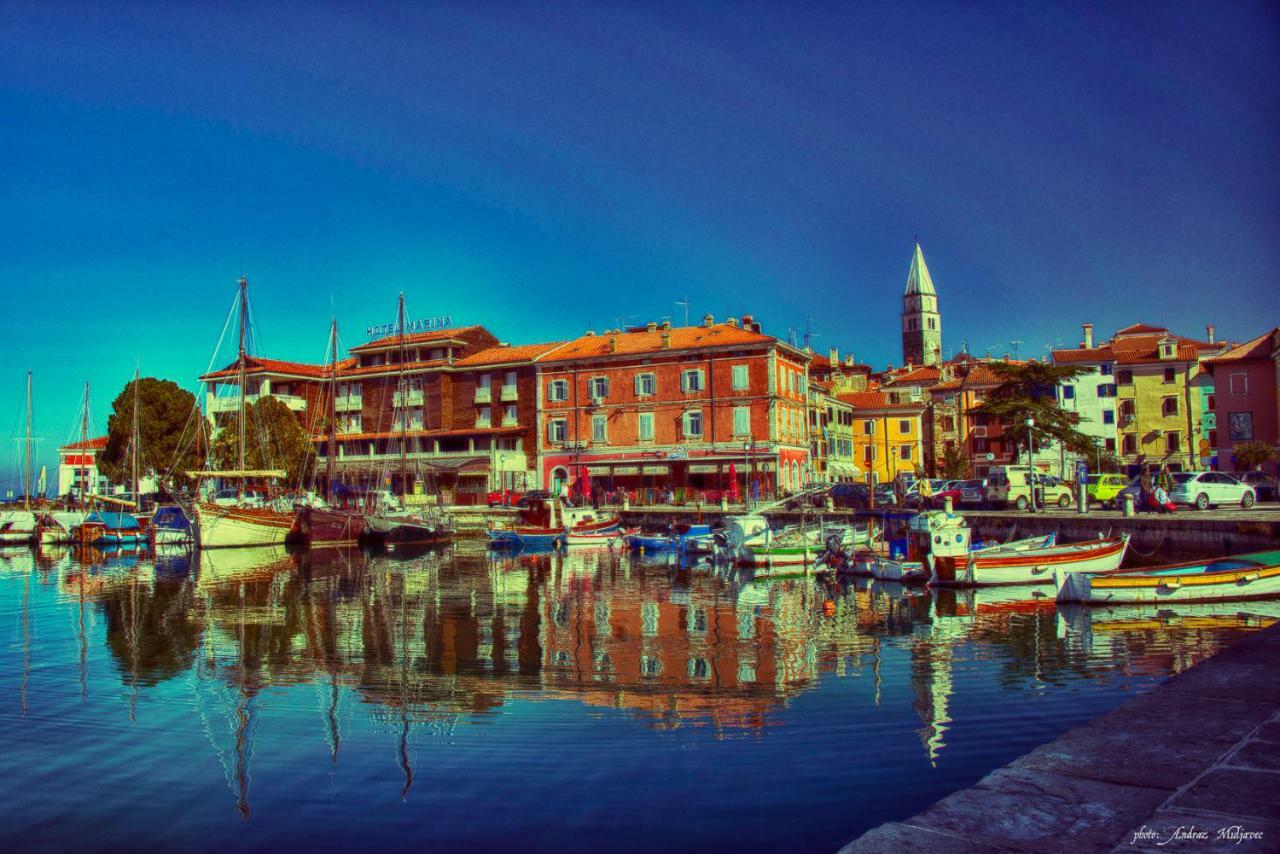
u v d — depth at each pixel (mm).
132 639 25188
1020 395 77062
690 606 30875
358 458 90938
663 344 81188
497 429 88125
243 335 64062
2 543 65562
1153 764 6824
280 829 11438
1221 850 5262
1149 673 18922
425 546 62312
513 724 15750
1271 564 28531
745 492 72375
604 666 20734
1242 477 54188
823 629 25391
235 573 44812
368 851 10750
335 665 21281
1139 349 95000
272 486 75125
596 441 83062
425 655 22422
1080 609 27625
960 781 12570
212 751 14531
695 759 13648
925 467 101938
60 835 11391
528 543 59156
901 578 36344
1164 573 27891
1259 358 74438
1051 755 7121
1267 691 8805
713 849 10555
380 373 95000
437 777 13125
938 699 17016
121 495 81688
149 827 11570
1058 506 58125
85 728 15867
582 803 12016
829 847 10523
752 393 77250
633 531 63500
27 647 23938
